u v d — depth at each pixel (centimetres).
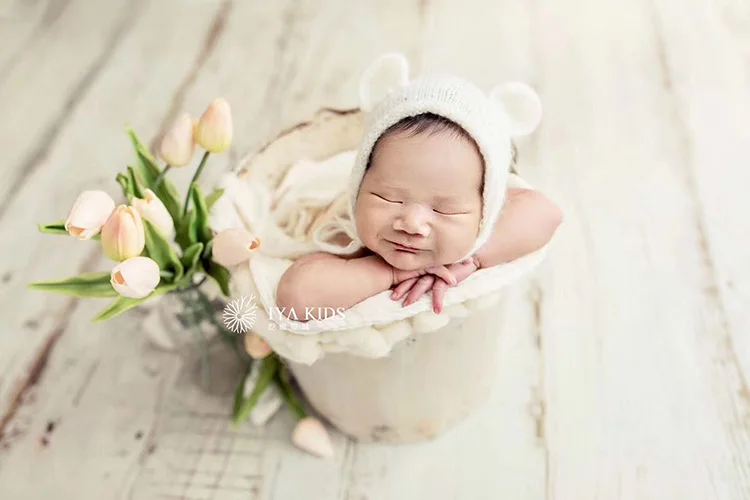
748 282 113
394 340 77
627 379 105
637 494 94
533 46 153
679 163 130
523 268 81
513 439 100
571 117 139
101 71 154
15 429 105
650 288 114
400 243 73
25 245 125
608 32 154
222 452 102
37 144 141
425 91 71
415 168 70
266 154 95
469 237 73
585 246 120
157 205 79
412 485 97
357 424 98
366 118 78
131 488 99
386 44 155
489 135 71
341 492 97
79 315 117
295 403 104
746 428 99
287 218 92
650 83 143
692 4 158
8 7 169
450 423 101
